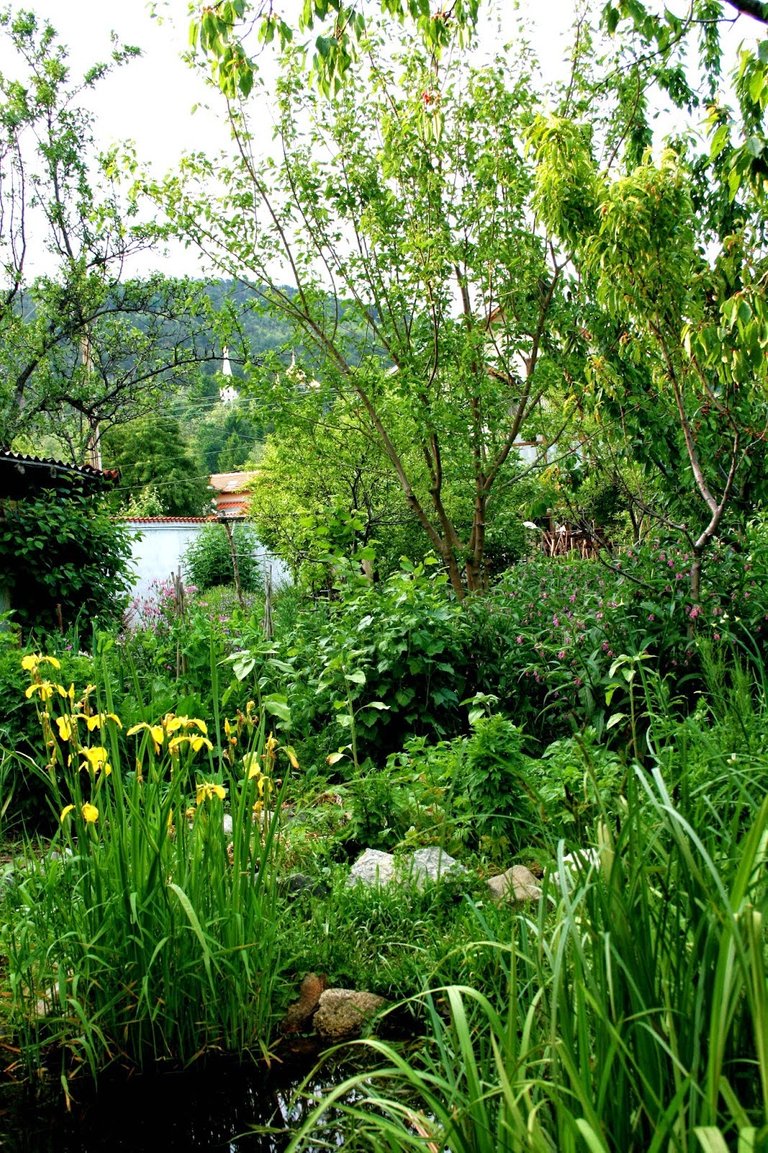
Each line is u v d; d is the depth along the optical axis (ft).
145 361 85.56
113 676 20.39
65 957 9.61
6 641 22.20
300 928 11.18
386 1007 10.06
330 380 39.81
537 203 23.29
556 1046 4.85
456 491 44.93
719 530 24.85
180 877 9.46
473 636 22.72
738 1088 4.99
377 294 38.34
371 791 14.79
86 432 88.58
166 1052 9.45
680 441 25.18
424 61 35.58
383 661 19.93
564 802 12.65
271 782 10.72
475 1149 5.23
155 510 118.62
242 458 194.70
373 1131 7.48
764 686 13.34
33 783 18.04
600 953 5.28
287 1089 9.04
